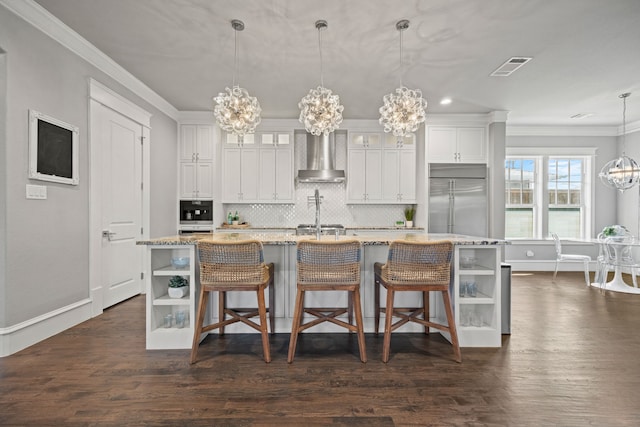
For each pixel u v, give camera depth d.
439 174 5.20
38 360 2.26
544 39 2.93
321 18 2.59
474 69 3.54
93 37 2.90
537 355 2.39
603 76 3.74
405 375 2.08
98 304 3.27
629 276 5.58
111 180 3.50
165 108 4.67
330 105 2.57
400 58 3.28
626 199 5.92
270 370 2.14
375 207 5.72
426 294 2.78
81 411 1.68
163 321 2.66
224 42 2.97
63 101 2.81
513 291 4.42
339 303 2.83
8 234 2.31
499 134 5.07
